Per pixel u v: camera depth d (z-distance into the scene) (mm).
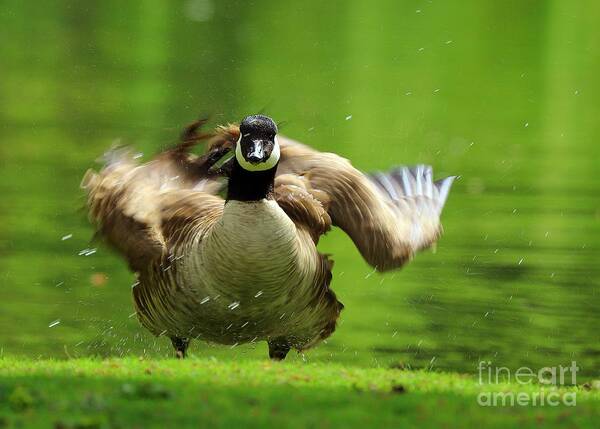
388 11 48844
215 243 10883
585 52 42219
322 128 30406
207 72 36344
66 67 36906
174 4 49625
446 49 42219
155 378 9516
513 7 49844
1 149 26594
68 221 21375
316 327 12047
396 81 37250
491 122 32375
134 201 11969
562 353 14719
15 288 17453
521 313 16500
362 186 12812
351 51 40938
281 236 10812
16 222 21219
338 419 8219
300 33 43844
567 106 34844
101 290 17609
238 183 10820
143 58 38219
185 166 12656
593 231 21109
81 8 47719
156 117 29828
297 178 12508
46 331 15664
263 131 10859
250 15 47188
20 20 44656
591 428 8305
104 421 7832
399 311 16797
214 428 7824
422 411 8617
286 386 9352
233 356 15203
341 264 19906
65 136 27828
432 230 13031
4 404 8406
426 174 13711
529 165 27109
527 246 20172
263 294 11016
